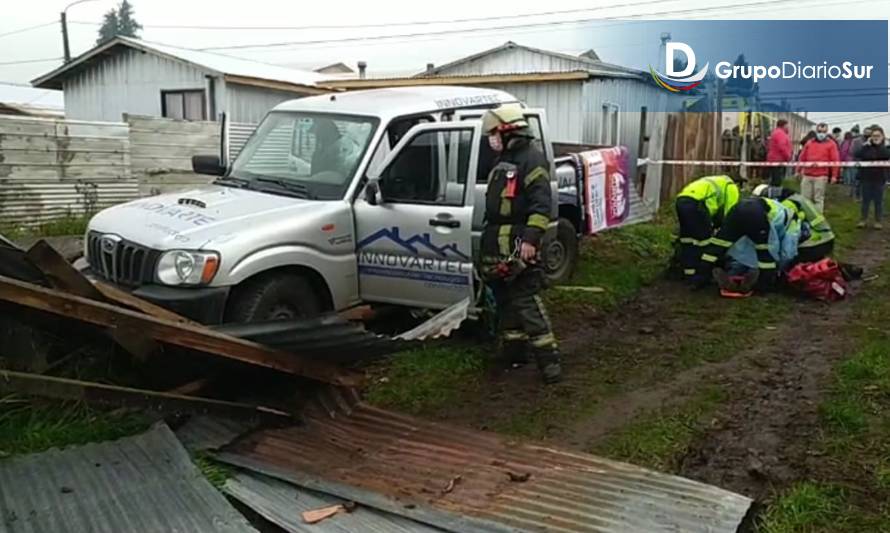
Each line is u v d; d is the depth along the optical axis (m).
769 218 7.55
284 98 18.50
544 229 5.06
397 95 6.40
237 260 4.86
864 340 6.04
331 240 5.43
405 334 4.93
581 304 7.30
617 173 9.04
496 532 3.27
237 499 3.65
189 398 4.30
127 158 13.14
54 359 4.56
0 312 4.07
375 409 4.81
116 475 3.75
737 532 3.35
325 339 4.43
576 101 14.35
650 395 5.06
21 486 3.61
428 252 5.45
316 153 5.94
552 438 4.44
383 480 3.82
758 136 20.16
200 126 14.11
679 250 8.26
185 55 18.39
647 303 7.48
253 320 5.00
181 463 3.88
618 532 3.27
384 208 5.57
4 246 4.21
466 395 5.12
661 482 3.75
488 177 5.47
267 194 5.74
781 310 7.10
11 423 4.16
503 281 5.25
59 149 12.29
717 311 7.13
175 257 4.81
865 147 11.95
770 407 4.81
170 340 4.09
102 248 5.28
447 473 3.90
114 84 19.02
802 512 3.47
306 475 3.86
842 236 11.11
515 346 5.47
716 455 4.18
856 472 3.87
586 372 5.53
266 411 4.55
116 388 4.05
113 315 3.92
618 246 9.68
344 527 3.39
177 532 3.25
